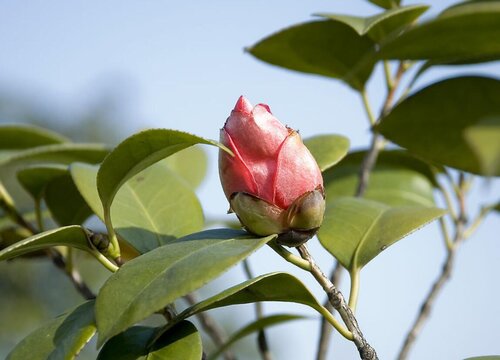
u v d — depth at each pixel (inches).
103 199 19.0
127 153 18.3
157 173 21.2
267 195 18.2
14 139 26.3
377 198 25.1
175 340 18.4
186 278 17.4
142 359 18.2
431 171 25.3
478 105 22.2
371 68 24.2
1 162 24.4
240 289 17.8
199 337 18.4
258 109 18.3
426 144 22.5
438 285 24.1
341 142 21.3
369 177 25.4
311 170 18.3
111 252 19.2
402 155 25.3
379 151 25.3
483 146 16.1
